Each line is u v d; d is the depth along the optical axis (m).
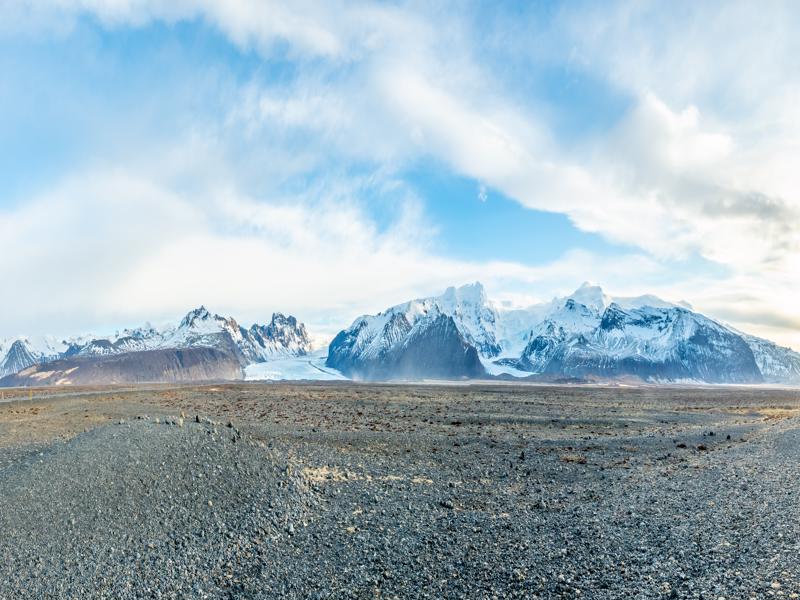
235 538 16.77
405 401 68.75
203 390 94.31
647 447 33.44
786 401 89.44
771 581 12.12
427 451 30.44
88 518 17.16
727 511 17.28
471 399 74.62
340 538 16.94
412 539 16.67
